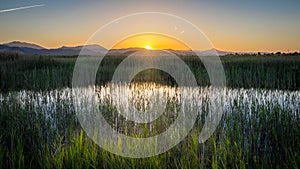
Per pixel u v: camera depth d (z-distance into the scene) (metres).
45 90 12.19
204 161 4.46
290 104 8.39
